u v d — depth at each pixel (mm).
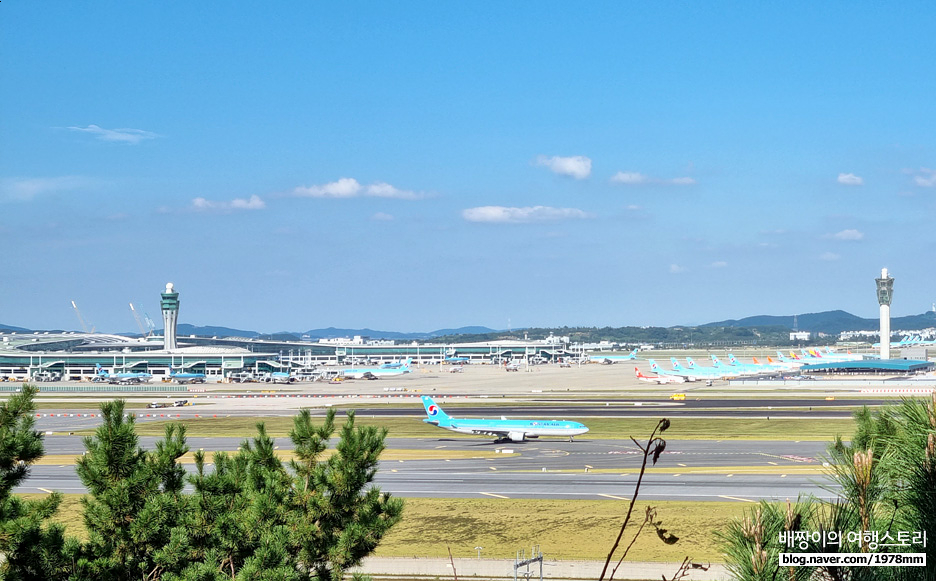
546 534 73688
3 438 27891
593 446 133375
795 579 11312
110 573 31562
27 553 29062
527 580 61031
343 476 35375
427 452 128625
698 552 65375
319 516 34875
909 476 11109
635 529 73688
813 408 183250
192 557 32781
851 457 11797
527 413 186750
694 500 86500
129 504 33312
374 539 36094
